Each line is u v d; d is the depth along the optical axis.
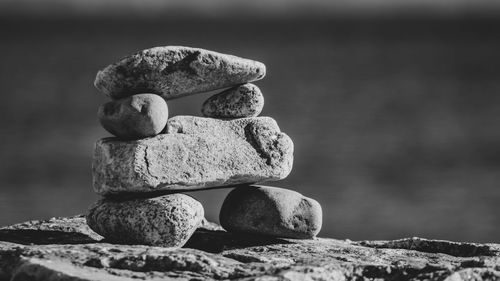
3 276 8.70
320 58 119.25
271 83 79.44
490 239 27.00
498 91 71.81
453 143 45.09
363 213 30.08
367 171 37.56
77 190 33.59
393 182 35.25
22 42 170.75
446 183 35.09
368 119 53.91
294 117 54.41
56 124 50.91
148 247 9.06
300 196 10.52
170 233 9.58
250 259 9.22
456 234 27.58
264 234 10.41
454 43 167.00
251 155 10.23
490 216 29.69
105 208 9.88
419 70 95.88
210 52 10.14
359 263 8.79
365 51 138.38
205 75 10.16
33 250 8.80
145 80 9.99
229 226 10.54
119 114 9.77
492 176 36.47
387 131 48.97
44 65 103.06
